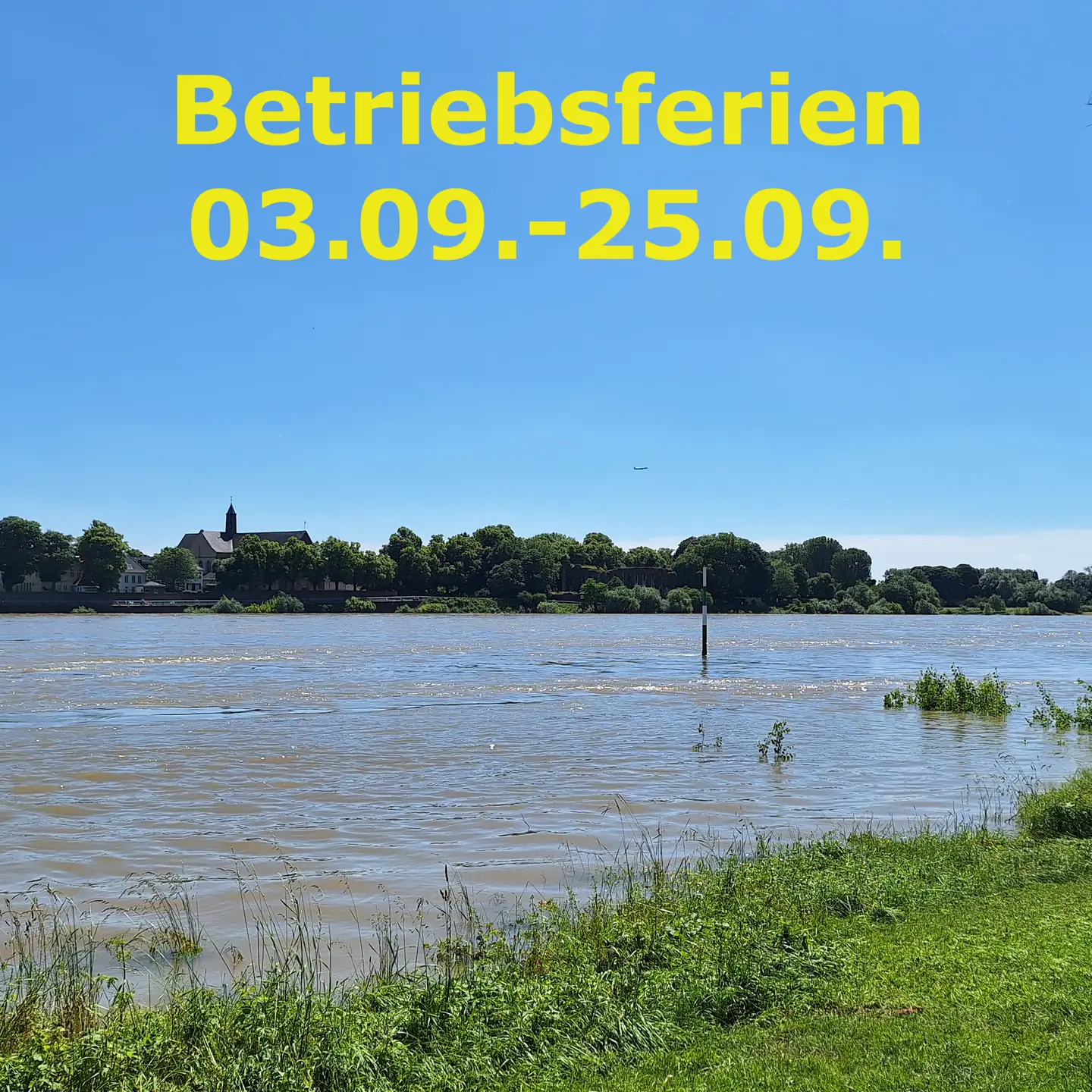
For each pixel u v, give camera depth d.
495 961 9.62
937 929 10.05
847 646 87.69
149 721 32.94
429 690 44.41
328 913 12.28
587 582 191.62
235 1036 7.51
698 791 20.59
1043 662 68.88
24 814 18.44
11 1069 7.02
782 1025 7.81
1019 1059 6.91
